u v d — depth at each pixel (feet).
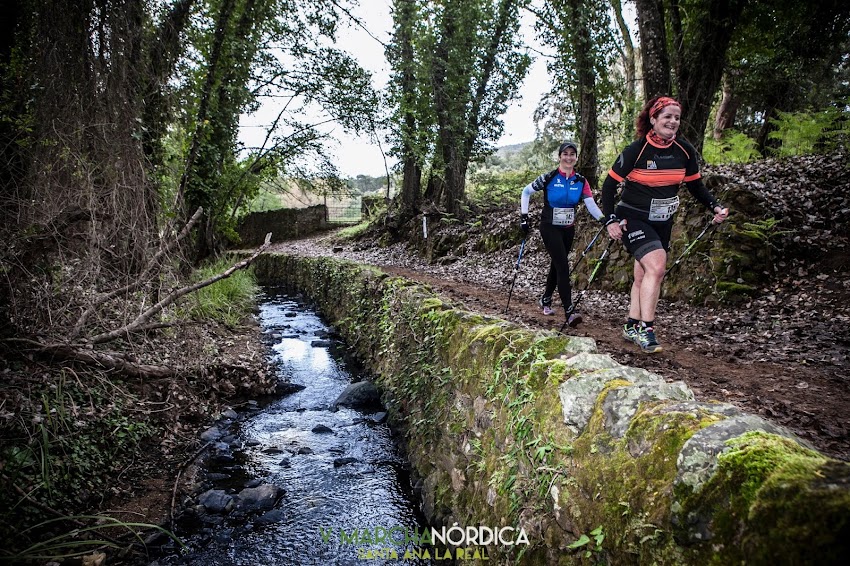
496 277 30.17
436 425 13.21
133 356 16.62
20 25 15.20
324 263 40.11
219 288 32.91
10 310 13.19
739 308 17.46
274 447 16.16
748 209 20.63
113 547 10.68
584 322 17.81
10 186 13.69
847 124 30.01
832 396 10.05
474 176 56.24
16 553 9.62
